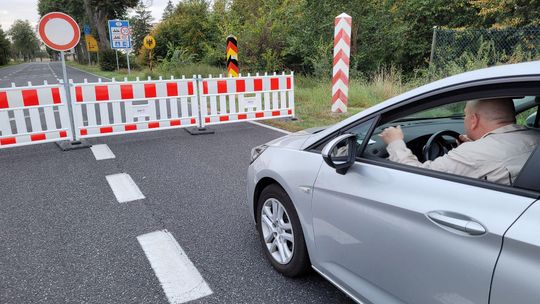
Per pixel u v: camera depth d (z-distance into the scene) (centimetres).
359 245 215
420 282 181
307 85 1520
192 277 302
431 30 1686
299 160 267
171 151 688
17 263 325
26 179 543
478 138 209
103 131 753
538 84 157
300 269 280
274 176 286
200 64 2236
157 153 675
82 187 509
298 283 290
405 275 189
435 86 198
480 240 154
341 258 232
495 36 1216
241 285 290
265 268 312
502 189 158
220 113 870
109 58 3934
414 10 1703
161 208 438
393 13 1709
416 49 1742
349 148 222
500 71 172
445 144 276
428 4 1636
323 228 242
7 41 9344
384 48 1759
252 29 1812
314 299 271
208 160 629
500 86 170
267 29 1800
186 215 418
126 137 809
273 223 304
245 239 362
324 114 995
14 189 504
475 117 206
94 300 276
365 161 222
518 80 163
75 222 404
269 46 1802
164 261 325
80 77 2912
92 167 598
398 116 217
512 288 142
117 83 749
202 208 436
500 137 194
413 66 1802
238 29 1977
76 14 6119
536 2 1173
